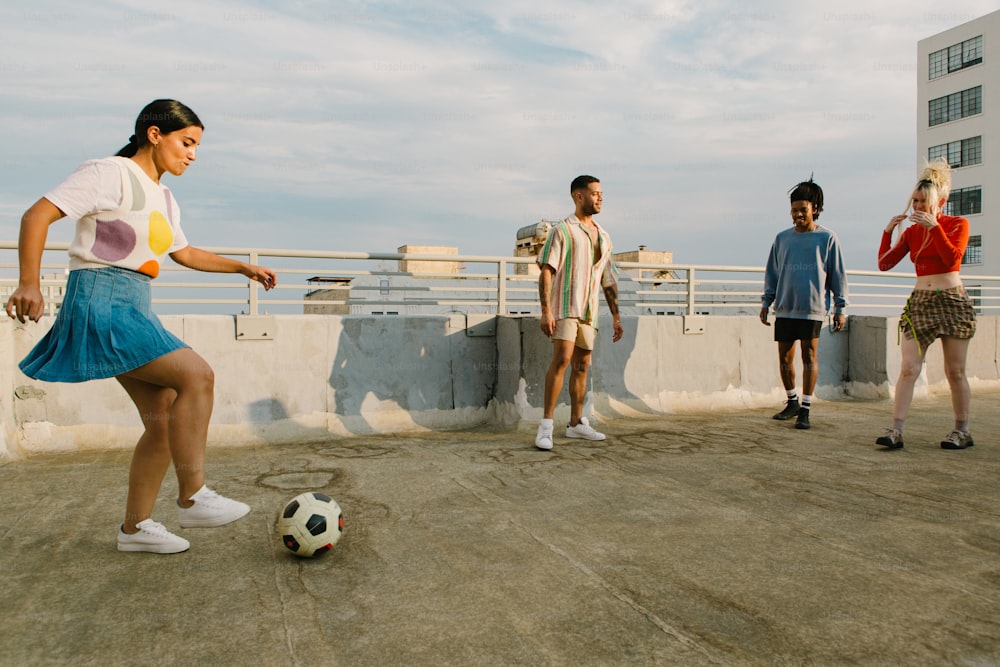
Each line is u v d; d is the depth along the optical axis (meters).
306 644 1.87
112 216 2.28
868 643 1.88
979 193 36.84
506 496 3.51
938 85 39.03
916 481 3.83
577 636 1.92
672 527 2.97
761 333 7.35
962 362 4.73
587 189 4.98
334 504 2.62
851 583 2.32
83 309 2.25
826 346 7.70
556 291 4.89
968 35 37.25
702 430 5.62
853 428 5.70
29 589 2.25
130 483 2.56
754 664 1.76
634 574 2.40
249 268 2.94
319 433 5.35
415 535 2.86
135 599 2.17
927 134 39.72
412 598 2.19
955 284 4.63
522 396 5.72
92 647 1.85
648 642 1.88
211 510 2.51
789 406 6.21
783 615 2.06
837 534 2.87
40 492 3.57
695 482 3.81
